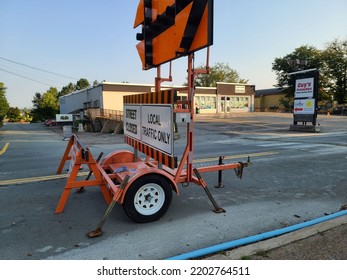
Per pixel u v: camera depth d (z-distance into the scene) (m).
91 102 41.31
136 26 5.80
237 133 17.61
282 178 6.16
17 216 4.11
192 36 3.71
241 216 4.06
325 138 13.81
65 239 3.40
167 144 3.79
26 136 21.64
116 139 17.83
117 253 3.06
